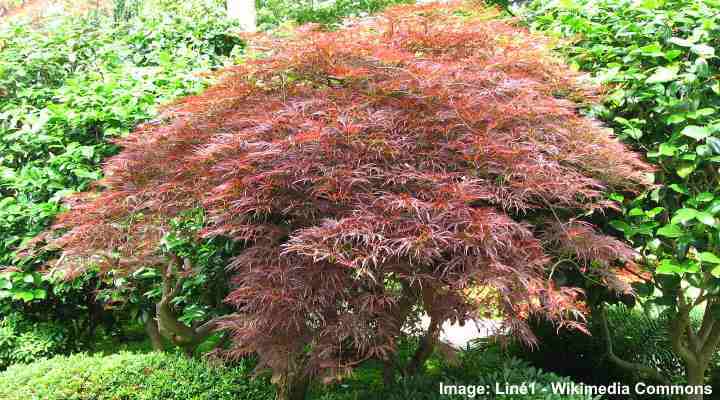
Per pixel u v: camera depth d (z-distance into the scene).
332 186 2.42
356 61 2.91
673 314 3.57
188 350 4.19
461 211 2.32
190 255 4.23
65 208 4.27
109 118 4.46
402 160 2.57
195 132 3.07
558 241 2.80
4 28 6.07
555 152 2.65
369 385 4.15
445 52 3.24
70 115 4.39
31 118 4.69
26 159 4.86
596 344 4.46
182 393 3.56
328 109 2.59
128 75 5.09
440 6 3.40
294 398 3.45
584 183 2.62
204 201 2.54
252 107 3.00
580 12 3.92
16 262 4.47
